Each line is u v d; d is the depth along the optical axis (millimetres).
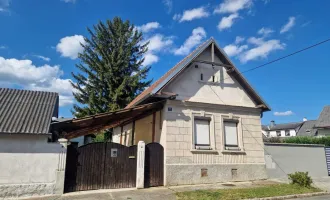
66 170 9773
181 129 12266
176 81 12750
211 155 12719
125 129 19547
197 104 12945
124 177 10734
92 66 28688
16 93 11039
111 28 30469
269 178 14117
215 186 11414
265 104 14336
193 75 13320
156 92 11773
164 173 11484
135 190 10234
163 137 12008
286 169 14875
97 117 10867
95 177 10234
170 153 11734
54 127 10266
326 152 16891
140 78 29141
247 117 14336
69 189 9695
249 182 12789
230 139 13648
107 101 27219
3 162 8789
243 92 14562
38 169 9148
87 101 28234
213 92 13617
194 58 12977
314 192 10477
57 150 9539
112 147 10773
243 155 13625
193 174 11992
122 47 29578
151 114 14008
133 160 11062
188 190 10305
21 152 9047
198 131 12852
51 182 9250
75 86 28766
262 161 14078
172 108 12328
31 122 9344
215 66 14102
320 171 16203
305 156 15859
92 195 9188
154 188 10703
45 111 10164
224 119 13641
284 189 10656
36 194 8969
